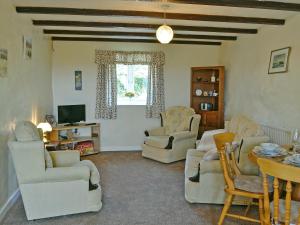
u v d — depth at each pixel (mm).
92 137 5820
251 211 3119
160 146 5117
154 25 4371
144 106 6121
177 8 3480
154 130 5621
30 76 4117
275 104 4145
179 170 4656
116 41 5812
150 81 6023
